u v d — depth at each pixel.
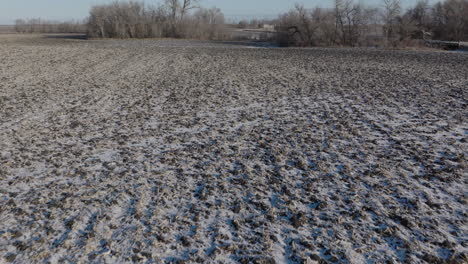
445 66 17.69
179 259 3.80
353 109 9.45
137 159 6.33
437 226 4.32
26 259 3.80
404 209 4.68
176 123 8.45
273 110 9.49
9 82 13.56
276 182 5.43
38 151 6.70
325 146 6.84
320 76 14.98
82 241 4.09
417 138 7.20
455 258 3.77
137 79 14.52
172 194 5.10
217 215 4.60
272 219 4.50
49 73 15.93
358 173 5.70
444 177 5.51
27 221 4.47
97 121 8.61
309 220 4.48
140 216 4.56
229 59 21.69
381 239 4.10
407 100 10.32
